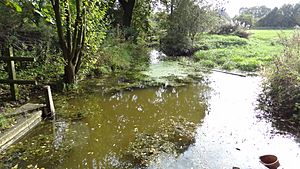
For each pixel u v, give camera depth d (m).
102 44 11.95
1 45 9.24
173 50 16.88
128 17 18.05
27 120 5.86
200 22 16.91
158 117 6.71
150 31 20.92
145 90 9.09
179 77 10.85
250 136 5.52
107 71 11.24
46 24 10.23
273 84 7.28
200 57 14.96
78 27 8.55
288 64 7.22
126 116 6.80
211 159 4.66
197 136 5.55
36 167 4.50
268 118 6.47
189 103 7.78
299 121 6.05
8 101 7.21
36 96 7.88
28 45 9.88
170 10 17.38
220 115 6.75
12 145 5.25
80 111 7.07
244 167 4.40
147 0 18.84
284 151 4.91
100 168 4.45
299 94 6.35
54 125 6.19
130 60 13.39
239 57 13.77
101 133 5.79
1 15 9.28
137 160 4.68
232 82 10.02
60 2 8.25
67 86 8.68
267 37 23.19
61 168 4.48
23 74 9.03
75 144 5.29
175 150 4.99
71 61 8.68
